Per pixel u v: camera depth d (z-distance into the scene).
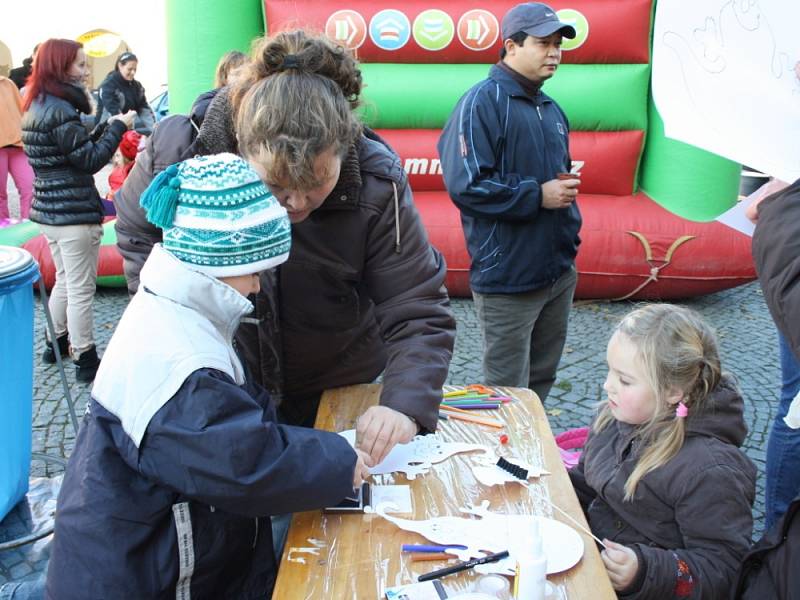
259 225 1.25
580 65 4.91
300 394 2.02
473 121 2.75
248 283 1.33
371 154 1.65
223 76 2.82
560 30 2.77
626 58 4.83
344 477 1.31
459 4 4.88
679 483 1.60
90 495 1.28
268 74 1.40
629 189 5.05
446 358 1.66
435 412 1.61
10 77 7.37
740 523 1.58
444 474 1.60
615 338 1.71
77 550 1.29
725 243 4.70
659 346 1.63
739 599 1.51
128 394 1.24
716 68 1.38
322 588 1.27
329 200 1.60
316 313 1.81
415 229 1.69
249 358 1.88
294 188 1.37
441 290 1.72
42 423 3.44
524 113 2.81
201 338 1.27
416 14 4.86
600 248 4.76
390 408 1.56
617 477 1.73
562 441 2.51
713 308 4.87
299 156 1.30
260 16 5.07
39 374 3.92
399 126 5.04
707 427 1.64
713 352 1.67
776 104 1.29
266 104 1.32
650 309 1.73
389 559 1.34
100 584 1.28
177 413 1.22
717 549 1.58
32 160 3.65
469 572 1.30
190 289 1.25
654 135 5.02
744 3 1.34
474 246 2.88
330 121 1.33
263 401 1.54
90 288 3.80
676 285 4.81
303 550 1.36
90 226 3.72
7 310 2.45
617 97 4.82
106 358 1.29
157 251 1.29
